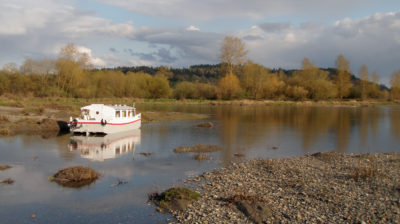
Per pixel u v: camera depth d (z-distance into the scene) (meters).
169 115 50.41
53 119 33.69
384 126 39.69
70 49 78.00
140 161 18.75
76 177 14.45
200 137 29.25
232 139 28.38
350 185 13.63
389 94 120.12
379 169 16.55
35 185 13.70
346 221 9.93
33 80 77.81
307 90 102.31
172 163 18.31
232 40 93.25
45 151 21.17
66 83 79.44
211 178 15.04
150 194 12.66
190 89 103.56
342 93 107.62
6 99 62.94
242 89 98.19
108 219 10.34
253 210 10.71
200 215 10.46
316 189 13.06
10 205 11.46
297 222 9.88
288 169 16.59
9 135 27.69
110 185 13.86
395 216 10.23
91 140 26.28
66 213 10.82
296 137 30.25
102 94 85.81
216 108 72.19
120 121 30.70
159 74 112.50
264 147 24.61
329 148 24.72
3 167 16.48
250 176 15.37
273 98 101.88
